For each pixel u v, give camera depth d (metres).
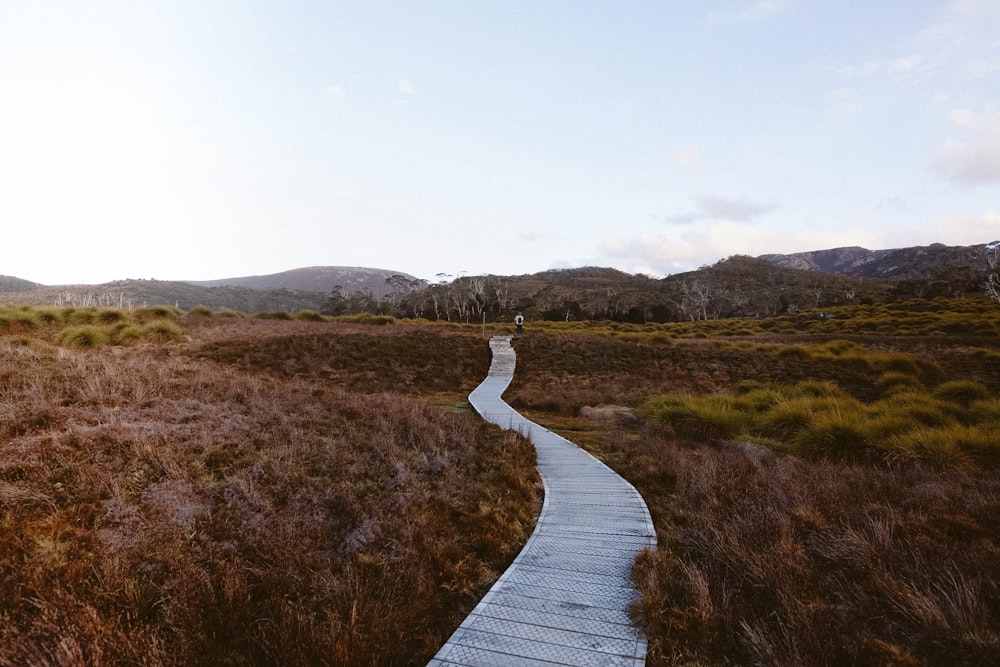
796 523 5.41
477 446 9.41
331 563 4.72
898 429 10.34
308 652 3.29
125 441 6.26
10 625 3.16
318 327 31.27
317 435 8.02
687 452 9.96
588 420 15.15
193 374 11.31
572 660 3.54
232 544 4.60
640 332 41.97
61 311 23.58
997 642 3.26
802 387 17.98
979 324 34.38
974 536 4.99
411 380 22.39
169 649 3.32
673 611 4.07
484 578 5.02
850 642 3.50
